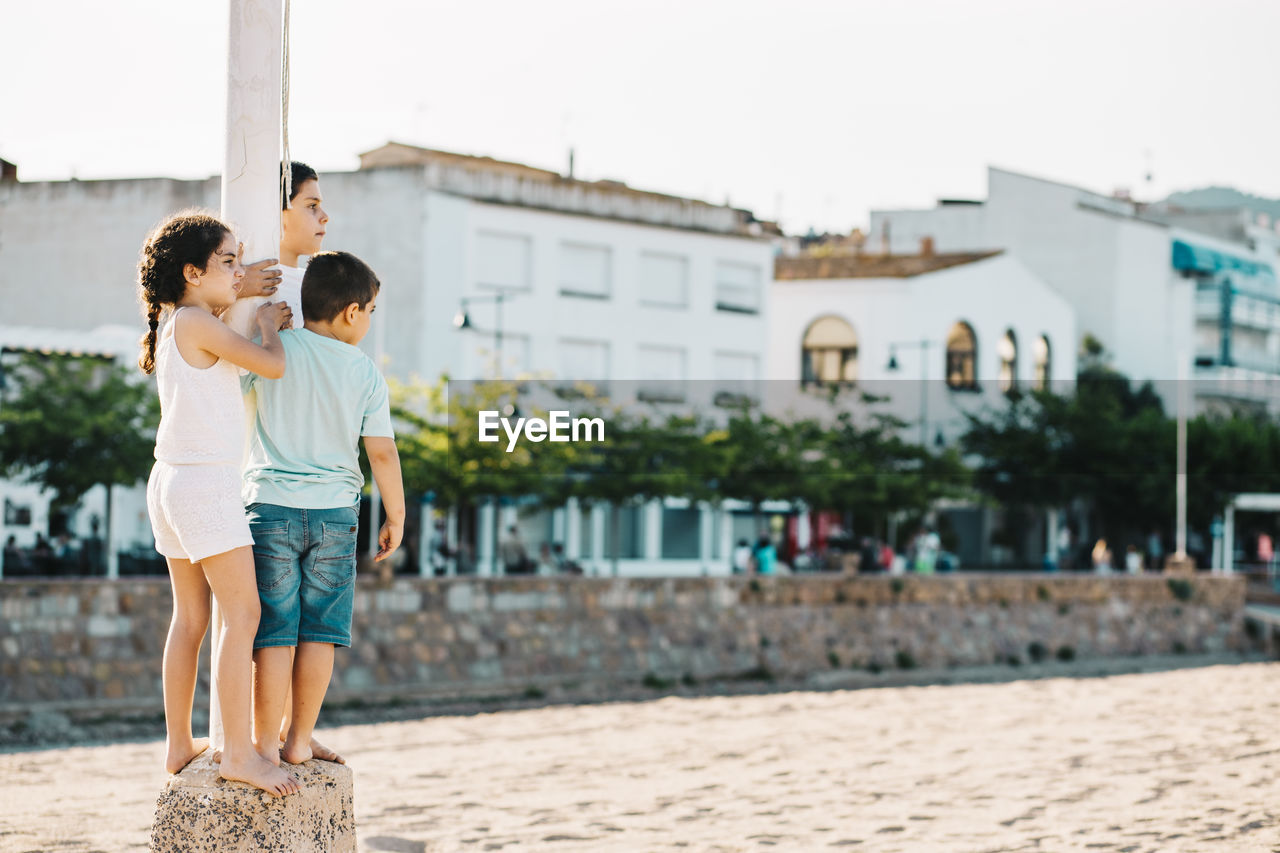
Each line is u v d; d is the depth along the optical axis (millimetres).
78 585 22484
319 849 5691
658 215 49062
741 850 9594
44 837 10328
